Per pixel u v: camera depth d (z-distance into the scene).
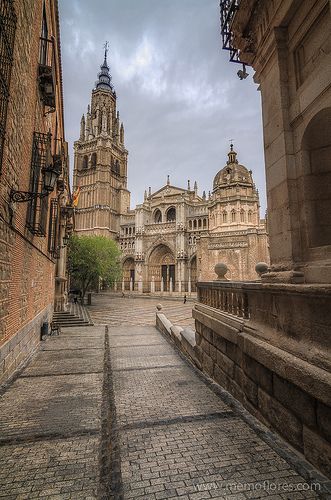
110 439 3.82
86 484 2.90
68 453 3.48
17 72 5.72
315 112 3.75
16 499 2.68
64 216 21.62
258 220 46.59
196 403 5.11
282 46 4.48
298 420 3.24
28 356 8.96
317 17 3.71
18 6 5.59
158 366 7.92
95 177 71.50
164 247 64.69
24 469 3.16
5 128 4.92
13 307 6.82
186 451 3.47
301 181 4.07
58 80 14.37
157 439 3.80
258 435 3.80
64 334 14.31
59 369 7.64
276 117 4.56
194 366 7.90
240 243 42.44
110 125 78.38
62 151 18.39
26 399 5.40
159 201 69.38
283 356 3.45
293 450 3.30
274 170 4.61
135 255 65.69
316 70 3.69
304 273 3.80
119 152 79.12
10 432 4.05
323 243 3.92
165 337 13.20
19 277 7.37
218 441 3.70
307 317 3.27
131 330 15.73
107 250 40.78
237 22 5.23
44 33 10.05
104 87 81.00
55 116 14.72
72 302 37.47
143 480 2.94
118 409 4.88
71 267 37.78
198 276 45.31
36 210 9.03
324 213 3.98
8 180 5.60
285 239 4.21
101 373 7.26
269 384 3.92
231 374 5.41
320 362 2.92
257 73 5.29
